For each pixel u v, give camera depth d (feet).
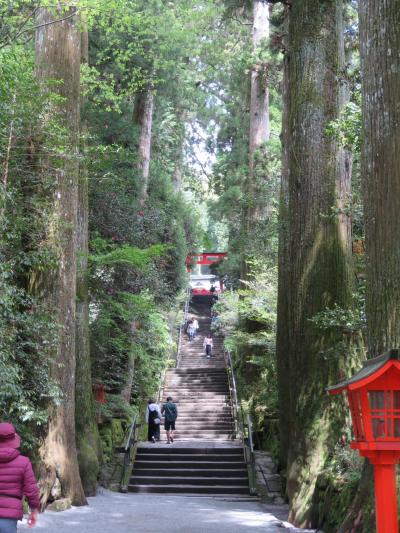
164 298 66.28
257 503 41.09
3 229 26.86
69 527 27.17
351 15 43.57
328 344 31.96
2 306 26.58
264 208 67.15
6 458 15.56
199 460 51.75
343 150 33.94
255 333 62.34
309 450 30.94
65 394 34.09
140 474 49.34
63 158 31.86
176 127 94.84
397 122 20.66
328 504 26.45
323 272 32.81
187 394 77.36
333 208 32.01
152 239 60.85
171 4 60.44
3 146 27.45
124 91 55.42
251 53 61.11
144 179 63.62
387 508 14.34
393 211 20.49
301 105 34.37
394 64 20.83
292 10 35.53
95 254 52.06
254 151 72.18
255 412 60.23
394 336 19.95
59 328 32.12
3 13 29.45
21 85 27.09
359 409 14.96
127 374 60.13
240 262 78.79
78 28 36.29
